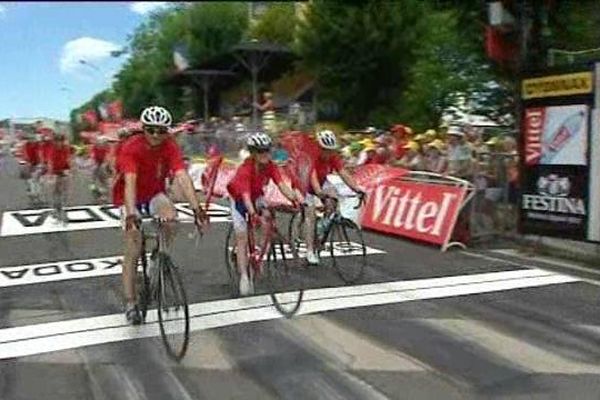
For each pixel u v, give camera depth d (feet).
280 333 18.61
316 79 91.66
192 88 135.64
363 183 37.42
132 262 18.80
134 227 17.07
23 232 37.11
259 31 142.10
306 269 25.82
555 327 19.08
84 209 46.93
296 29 106.32
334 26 86.63
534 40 35.94
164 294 17.20
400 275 25.64
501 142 39.42
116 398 14.29
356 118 88.63
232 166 55.57
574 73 27.76
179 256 29.66
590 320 19.75
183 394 14.46
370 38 85.56
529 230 30.25
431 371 15.65
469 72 59.47
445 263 28.02
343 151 51.75
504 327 19.10
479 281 24.76
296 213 26.55
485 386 14.71
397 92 86.84
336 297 22.41
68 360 16.67
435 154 39.86
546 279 25.05
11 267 27.84
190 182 17.58
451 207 31.76
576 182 27.99
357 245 26.66
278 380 15.19
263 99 115.65
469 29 50.06
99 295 23.04
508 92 52.80
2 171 107.65
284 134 60.95
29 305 21.81
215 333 18.65
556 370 15.67
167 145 17.67
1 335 18.67
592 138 27.27
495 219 32.83
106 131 84.53
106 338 18.30
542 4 35.81
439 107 68.33
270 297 21.75
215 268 27.09
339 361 16.37
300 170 29.25
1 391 14.73
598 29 43.19
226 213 43.04
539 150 29.60
